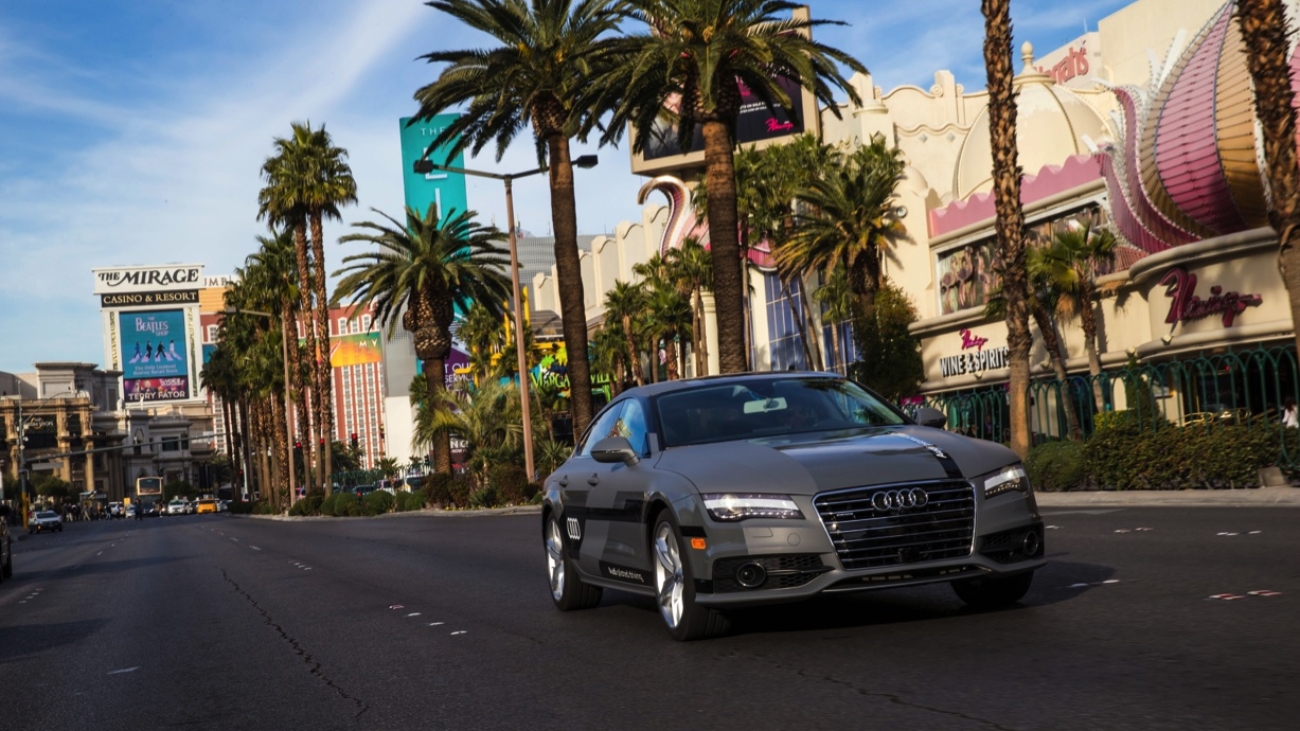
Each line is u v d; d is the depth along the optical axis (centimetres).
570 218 3609
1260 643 625
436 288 5241
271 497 9181
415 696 703
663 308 7100
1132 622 712
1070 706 522
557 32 3569
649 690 647
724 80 2936
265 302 7819
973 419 3550
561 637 875
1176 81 3072
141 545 4191
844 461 713
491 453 4928
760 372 905
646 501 789
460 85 3678
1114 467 2186
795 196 4766
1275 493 1744
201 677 862
